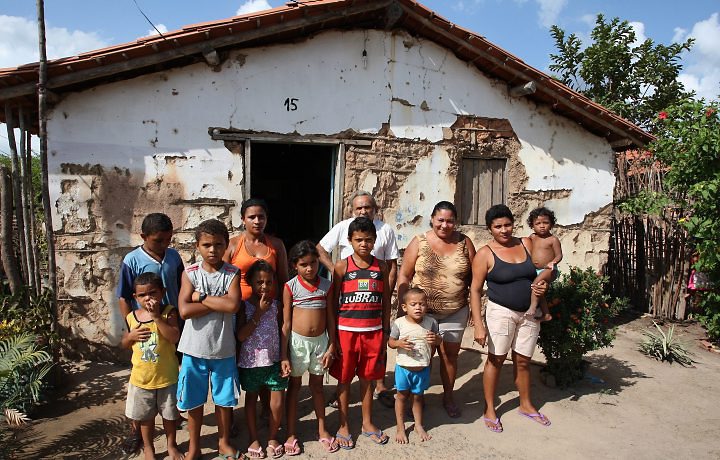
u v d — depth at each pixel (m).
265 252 3.69
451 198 6.32
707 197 5.78
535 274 4.13
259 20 4.92
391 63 5.95
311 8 5.04
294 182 10.80
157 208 5.21
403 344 3.68
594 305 4.68
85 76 4.60
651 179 7.52
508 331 4.00
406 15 5.65
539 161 6.73
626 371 5.35
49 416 4.03
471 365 5.36
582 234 7.00
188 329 3.29
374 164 5.97
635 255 7.87
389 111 5.99
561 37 11.65
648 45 10.95
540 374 5.10
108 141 5.03
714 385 5.06
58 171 4.92
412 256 4.16
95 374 4.85
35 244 4.92
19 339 3.87
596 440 3.89
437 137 6.22
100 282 5.11
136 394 3.25
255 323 3.42
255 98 5.44
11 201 4.71
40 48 4.34
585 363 5.01
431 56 6.13
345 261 3.72
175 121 5.21
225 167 5.39
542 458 3.61
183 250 5.32
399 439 3.72
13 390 3.78
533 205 6.75
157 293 3.21
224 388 3.32
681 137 6.14
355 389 4.66
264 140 5.52
